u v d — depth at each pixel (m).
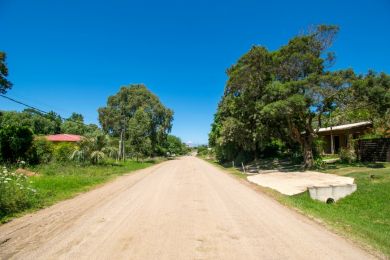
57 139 41.81
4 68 26.28
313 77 20.11
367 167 20.47
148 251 5.30
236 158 37.91
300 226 7.19
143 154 51.91
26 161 22.80
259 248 5.52
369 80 19.17
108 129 55.84
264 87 23.50
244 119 28.89
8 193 8.77
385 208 11.71
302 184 15.20
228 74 26.86
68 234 6.32
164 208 9.23
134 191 13.17
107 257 5.00
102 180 17.59
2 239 5.99
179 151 139.00
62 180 15.27
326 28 22.05
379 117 23.23
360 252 5.38
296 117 23.73
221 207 9.48
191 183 16.61
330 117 27.91
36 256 5.04
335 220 8.05
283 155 34.69
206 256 5.09
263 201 10.75
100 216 8.07
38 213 8.45
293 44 21.88
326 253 5.29
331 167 22.70
